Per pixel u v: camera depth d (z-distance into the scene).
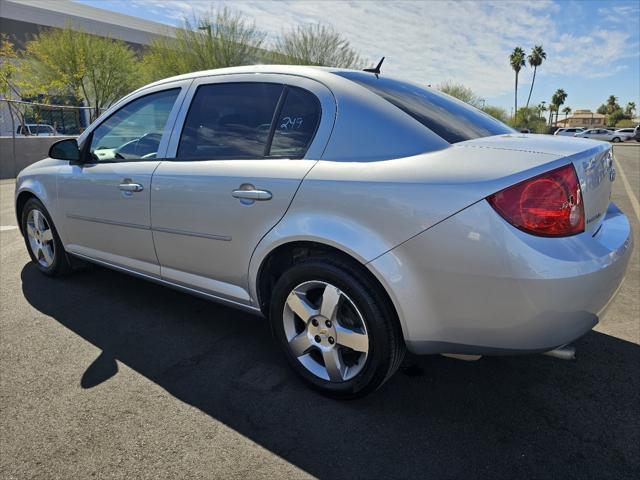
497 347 1.88
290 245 2.27
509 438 2.04
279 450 1.96
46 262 3.95
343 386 2.22
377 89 2.38
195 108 2.79
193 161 2.67
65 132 16.44
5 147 12.68
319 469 1.86
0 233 5.56
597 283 1.80
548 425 2.12
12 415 2.17
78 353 2.74
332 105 2.28
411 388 2.40
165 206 2.73
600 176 2.06
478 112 2.78
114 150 3.19
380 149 2.10
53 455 1.92
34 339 2.90
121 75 22.00
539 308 1.75
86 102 21.47
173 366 2.62
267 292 2.51
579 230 1.84
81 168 3.34
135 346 2.83
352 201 2.01
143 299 3.54
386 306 2.02
